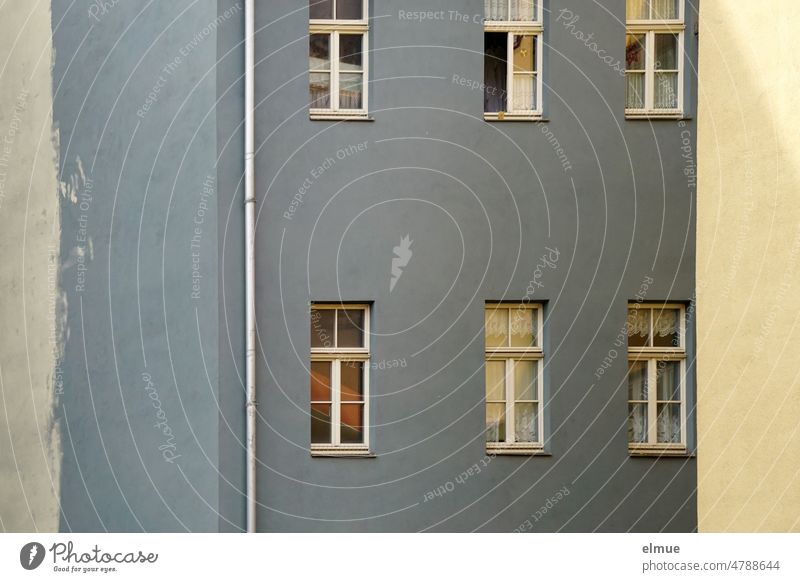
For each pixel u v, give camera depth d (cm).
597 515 1314
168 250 1312
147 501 1330
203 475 1271
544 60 1327
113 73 1391
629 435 1338
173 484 1302
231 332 1269
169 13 1323
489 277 1309
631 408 1344
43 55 1496
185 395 1292
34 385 1501
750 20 877
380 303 1297
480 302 1308
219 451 1259
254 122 1284
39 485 1491
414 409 1297
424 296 1302
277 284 1286
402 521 1291
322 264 1294
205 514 1267
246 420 1266
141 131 1349
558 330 1312
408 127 1303
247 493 1258
